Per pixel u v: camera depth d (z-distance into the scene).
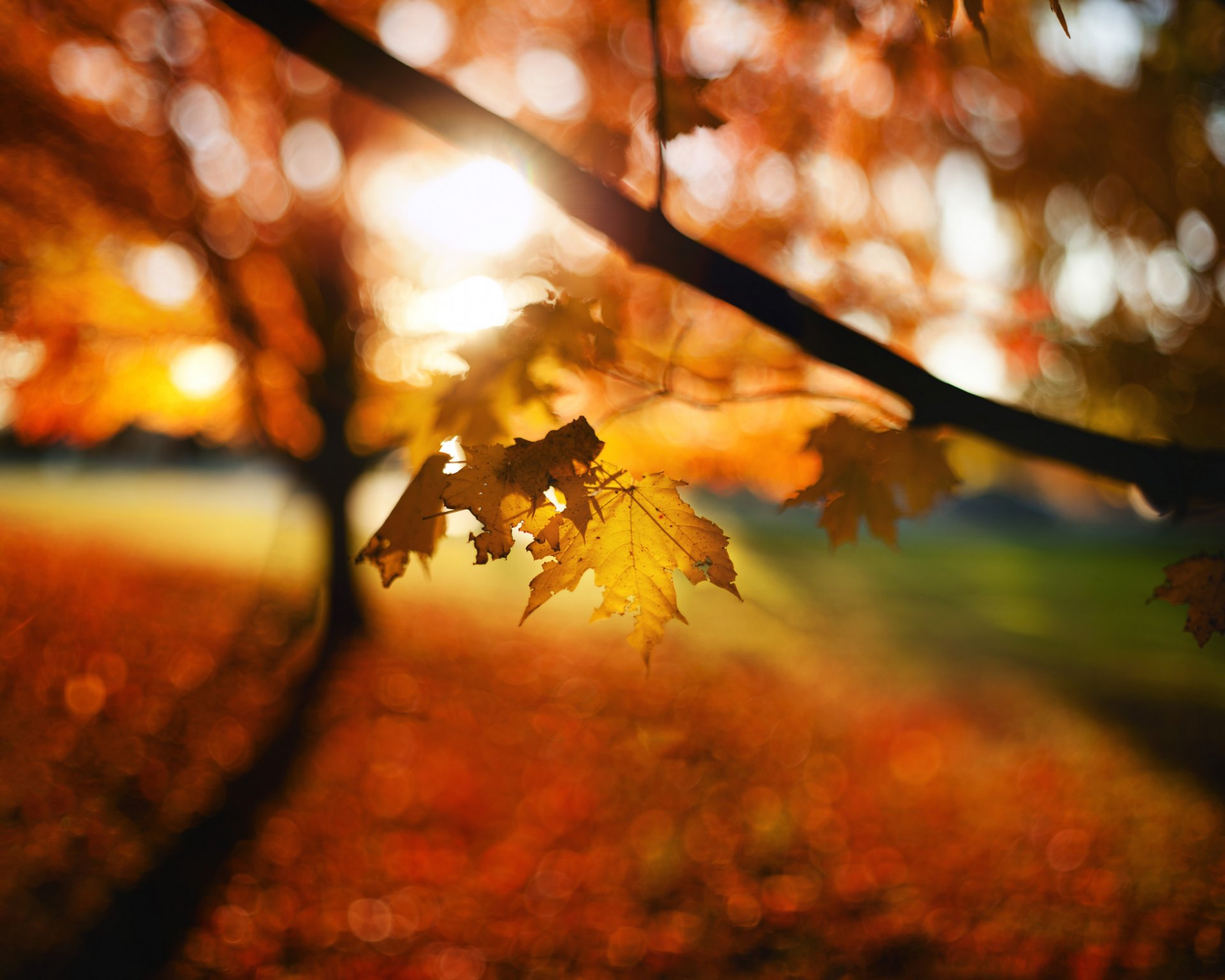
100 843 5.32
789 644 12.79
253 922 4.71
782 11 2.82
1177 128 3.20
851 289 4.22
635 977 4.65
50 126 3.90
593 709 8.91
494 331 1.35
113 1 4.16
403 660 9.20
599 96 4.69
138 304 4.29
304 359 5.22
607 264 3.89
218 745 6.81
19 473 27.00
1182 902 5.41
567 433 1.14
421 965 4.59
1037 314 3.89
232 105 5.00
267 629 9.44
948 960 4.86
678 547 1.12
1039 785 7.55
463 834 6.04
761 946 4.99
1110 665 12.52
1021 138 3.42
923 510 1.36
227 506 25.52
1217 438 3.08
